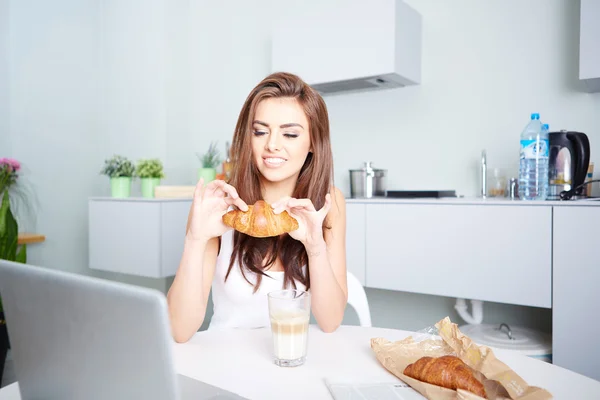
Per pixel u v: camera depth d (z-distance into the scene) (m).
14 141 2.88
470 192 2.26
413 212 1.98
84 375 0.52
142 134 3.16
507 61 2.16
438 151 2.34
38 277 0.52
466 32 2.25
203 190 0.95
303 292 0.83
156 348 0.44
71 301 0.50
